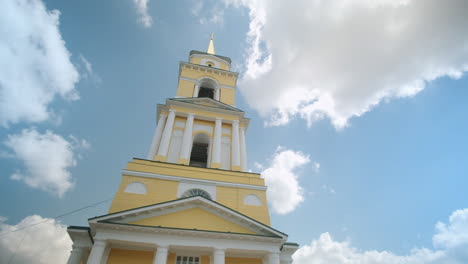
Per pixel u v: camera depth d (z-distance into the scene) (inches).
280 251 759.7
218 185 860.6
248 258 738.2
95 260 587.5
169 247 660.1
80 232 674.8
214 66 1433.3
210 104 1165.1
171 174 847.1
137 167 834.2
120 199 755.4
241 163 1020.5
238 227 728.3
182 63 1327.5
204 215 729.6
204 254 711.7
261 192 880.3
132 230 646.5
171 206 712.4
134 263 663.8
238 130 1101.7
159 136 1032.2
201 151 1141.7
